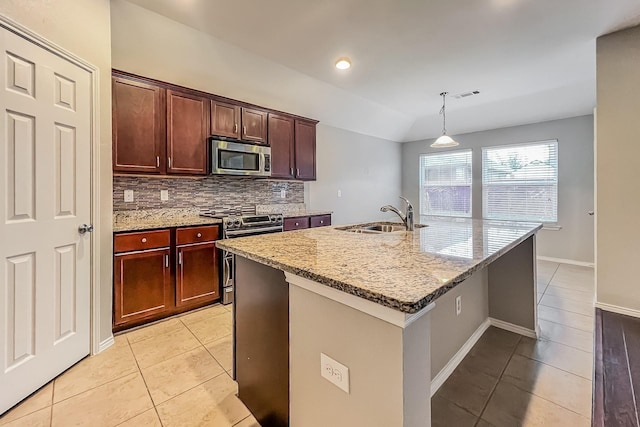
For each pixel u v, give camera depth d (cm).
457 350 198
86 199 197
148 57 265
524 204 498
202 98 307
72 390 169
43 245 170
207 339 229
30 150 162
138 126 264
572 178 454
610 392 163
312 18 234
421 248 145
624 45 250
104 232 212
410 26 243
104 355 205
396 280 94
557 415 148
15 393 155
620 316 255
